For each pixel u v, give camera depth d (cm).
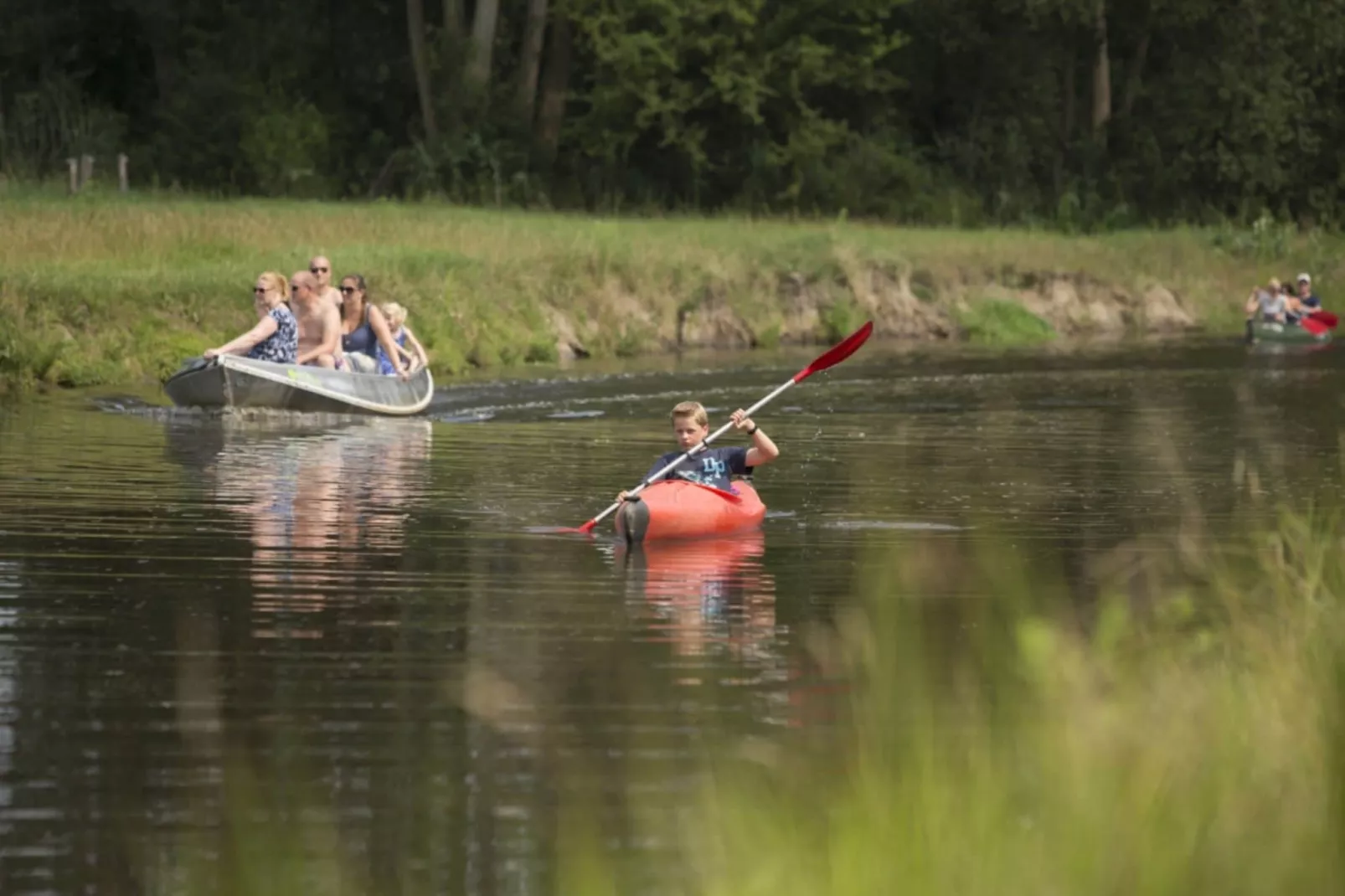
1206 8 19862
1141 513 4378
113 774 2259
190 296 8038
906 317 12231
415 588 3356
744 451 4253
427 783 2238
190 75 17812
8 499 4309
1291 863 1673
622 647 2906
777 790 2156
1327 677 2011
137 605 3166
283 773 2270
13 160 15625
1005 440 6091
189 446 5484
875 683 2567
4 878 1933
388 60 18838
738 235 12925
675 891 1905
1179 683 2269
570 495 4619
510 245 10931
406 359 7325
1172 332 13325
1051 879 1641
